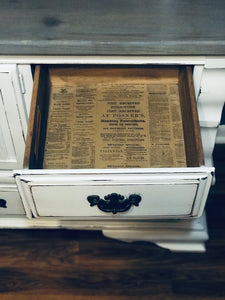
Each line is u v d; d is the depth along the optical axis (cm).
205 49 81
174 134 95
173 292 114
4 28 82
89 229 118
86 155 92
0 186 103
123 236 118
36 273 117
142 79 101
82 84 101
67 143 94
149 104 98
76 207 86
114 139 94
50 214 88
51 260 119
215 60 84
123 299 113
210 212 126
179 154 92
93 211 88
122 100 99
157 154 92
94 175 77
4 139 100
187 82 88
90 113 98
